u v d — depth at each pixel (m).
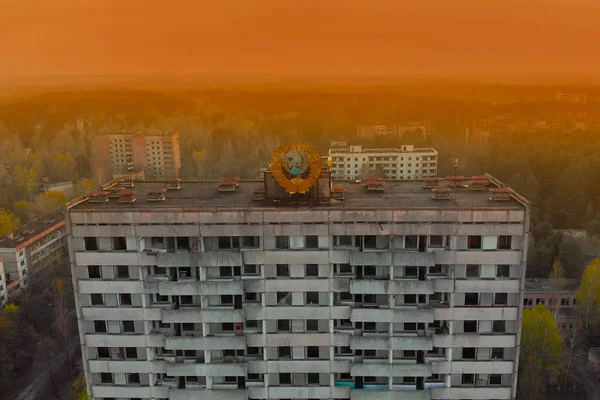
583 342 140.00
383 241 67.75
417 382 70.75
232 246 68.31
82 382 119.00
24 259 174.38
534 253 170.12
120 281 67.88
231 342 68.62
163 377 71.81
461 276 66.69
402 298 68.38
